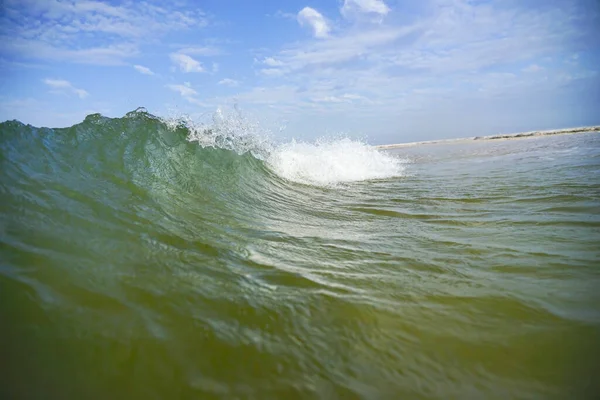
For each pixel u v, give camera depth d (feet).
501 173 21.21
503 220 11.10
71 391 3.87
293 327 5.20
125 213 8.63
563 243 8.56
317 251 8.58
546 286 6.32
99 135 13.14
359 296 6.11
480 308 5.68
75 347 4.39
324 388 4.11
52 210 7.68
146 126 15.20
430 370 4.40
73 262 5.99
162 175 12.72
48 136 11.62
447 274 7.11
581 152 26.94
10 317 4.60
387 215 13.23
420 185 19.93
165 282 6.03
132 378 4.11
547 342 4.77
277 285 6.45
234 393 4.00
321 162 24.80
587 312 5.38
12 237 6.28
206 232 8.88
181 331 4.91
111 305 5.19
